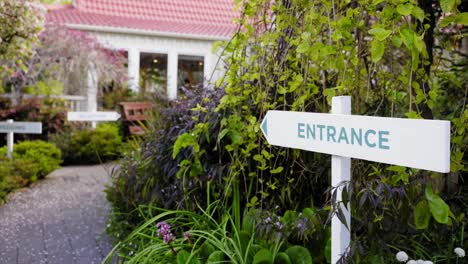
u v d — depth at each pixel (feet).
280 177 7.80
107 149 24.86
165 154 9.25
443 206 4.30
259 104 7.09
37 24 17.66
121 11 38.01
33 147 20.88
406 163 3.95
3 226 11.89
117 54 32.01
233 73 7.08
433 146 3.74
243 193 7.89
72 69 28.60
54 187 17.58
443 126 3.66
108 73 30.40
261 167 6.77
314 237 6.00
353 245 4.56
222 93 8.13
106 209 13.64
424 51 4.77
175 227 7.22
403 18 5.64
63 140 24.86
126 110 29.07
